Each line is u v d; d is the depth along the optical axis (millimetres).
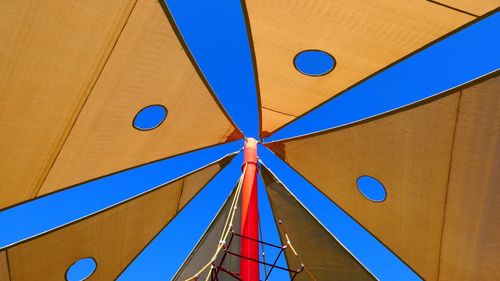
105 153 6656
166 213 8211
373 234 8086
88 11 4660
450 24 5066
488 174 6312
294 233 8453
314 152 7328
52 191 6789
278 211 8398
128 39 5074
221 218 8297
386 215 7566
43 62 5012
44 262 7312
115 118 6090
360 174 7219
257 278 6105
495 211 6605
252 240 6340
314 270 8758
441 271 7832
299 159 7625
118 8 4688
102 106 5824
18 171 6113
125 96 5812
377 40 5473
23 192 6484
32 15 4547
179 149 7320
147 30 5023
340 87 6348
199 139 7246
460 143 6176
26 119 5531
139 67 5480
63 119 5738
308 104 6738
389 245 8047
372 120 6379
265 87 6453
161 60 5473
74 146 6230
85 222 7184
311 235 8227
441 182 6699
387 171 6957
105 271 8297
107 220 7430
